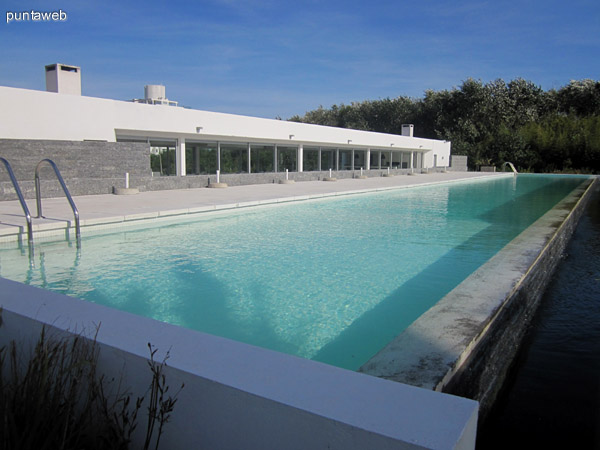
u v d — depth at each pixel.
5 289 2.48
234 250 6.77
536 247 5.04
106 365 1.75
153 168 16.47
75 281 5.11
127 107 14.54
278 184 18.72
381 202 13.71
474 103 43.31
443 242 7.48
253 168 20.56
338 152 25.92
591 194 17.64
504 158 37.94
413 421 1.24
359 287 4.95
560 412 2.37
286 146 22.28
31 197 11.28
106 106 13.98
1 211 8.77
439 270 5.66
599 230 9.00
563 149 36.22
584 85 46.06
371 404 1.33
